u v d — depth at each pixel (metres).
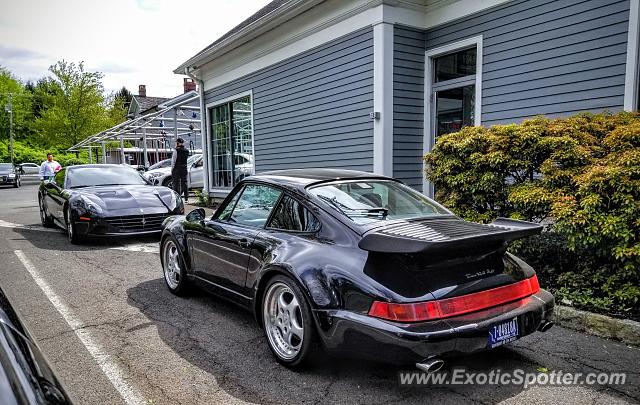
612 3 5.45
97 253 6.86
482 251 2.70
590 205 3.71
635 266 3.59
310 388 2.74
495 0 6.70
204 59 12.64
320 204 3.12
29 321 3.93
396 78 7.59
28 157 44.56
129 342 3.46
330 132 8.84
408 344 2.31
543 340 3.43
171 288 4.73
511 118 6.63
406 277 2.46
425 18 7.79
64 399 1.42
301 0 8.27
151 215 7.46
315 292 2.69
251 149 11.86
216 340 3.50
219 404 2.57
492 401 2.59
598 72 5.64
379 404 2.56
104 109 35.84
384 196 3.42
